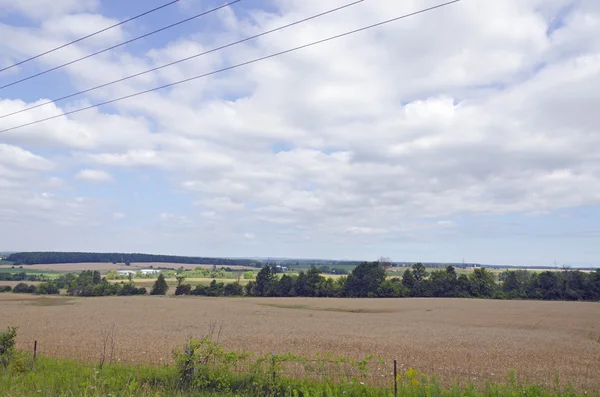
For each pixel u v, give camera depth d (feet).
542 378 63.36
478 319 199.41
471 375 63.21
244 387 39.11
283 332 136.36
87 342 97.96
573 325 175.01
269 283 368.68
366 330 147.13
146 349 83.66
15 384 37.78
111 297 330.54
